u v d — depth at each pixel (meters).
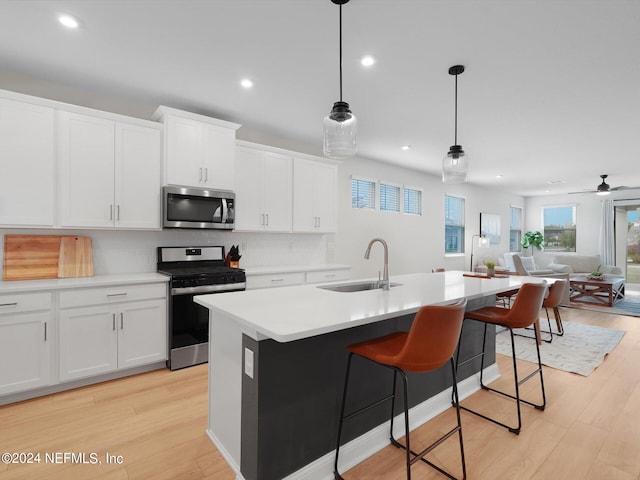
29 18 2.05
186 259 3.51
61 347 2.52
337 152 2.12
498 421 2.23
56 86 2.91
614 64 2.51
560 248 9.16
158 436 2.02
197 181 3.27
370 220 5.62
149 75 2.77
